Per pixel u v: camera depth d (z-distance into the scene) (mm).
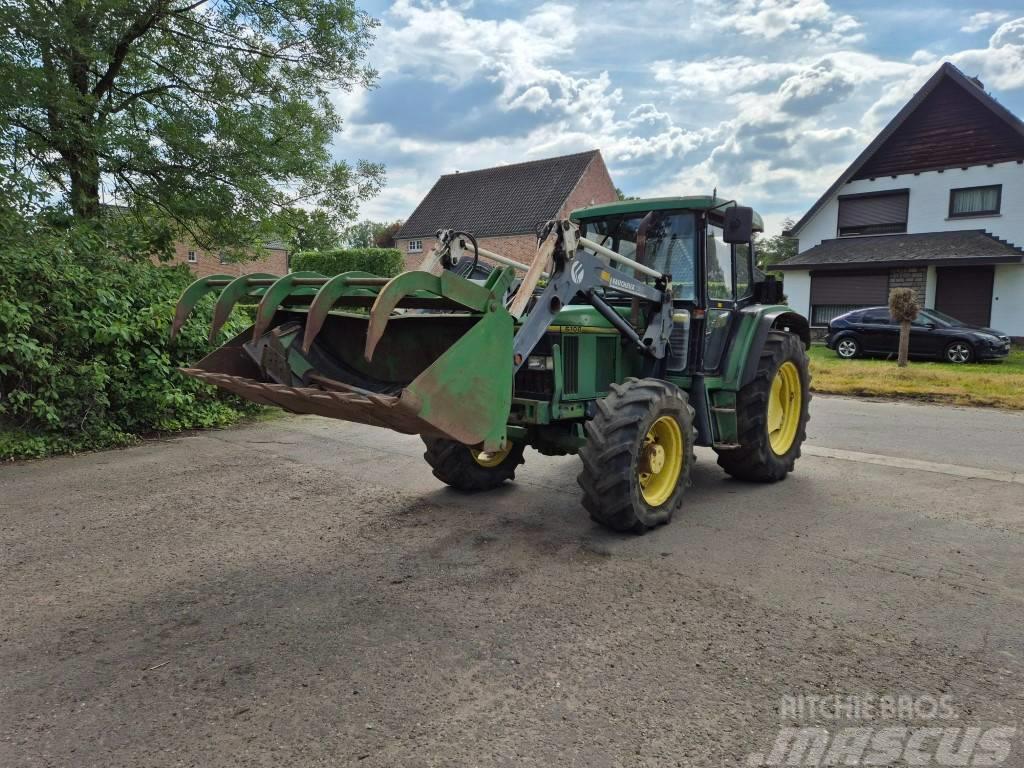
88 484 5527
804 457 6551
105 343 7137
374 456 6508
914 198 18891
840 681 2662
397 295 2984
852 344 15883
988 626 3104
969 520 4617
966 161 17969
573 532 4391
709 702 2525
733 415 5266
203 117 9633
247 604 3363
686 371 5062
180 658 2852
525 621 3170
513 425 4543
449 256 4586
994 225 17688
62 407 6812
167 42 9484
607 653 2879
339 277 3357
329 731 2355
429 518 4691
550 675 2711
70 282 7078
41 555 4004
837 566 3811
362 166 11023
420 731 2355
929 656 2844
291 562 3906
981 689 2604
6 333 6457
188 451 6711
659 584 3576
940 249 17531
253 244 10641
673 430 4488
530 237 33406
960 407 9609
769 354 5469
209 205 9656
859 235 20047
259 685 2646
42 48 8297
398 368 4133
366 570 3783
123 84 9672
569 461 6434
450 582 3615
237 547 4148
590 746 2273
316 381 3859
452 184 39062
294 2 9594
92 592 3506
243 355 4094
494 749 2256
